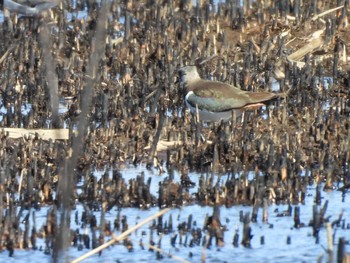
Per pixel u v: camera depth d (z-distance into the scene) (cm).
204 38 2153
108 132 1661
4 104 1853
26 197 1368
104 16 782
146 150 1600
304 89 1852
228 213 1345
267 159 1478
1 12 2389
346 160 1505
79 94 1761
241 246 1234
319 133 1631
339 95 1836
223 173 1507
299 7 2234
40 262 1181
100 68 1934
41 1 1134
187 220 1305
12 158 1492
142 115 1742
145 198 1377
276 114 1728
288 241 1245
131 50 2084
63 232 783
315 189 1441
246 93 1662
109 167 1531
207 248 1224
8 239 1223
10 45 2088
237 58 2048
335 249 1216
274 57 2006
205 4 2289
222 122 1652
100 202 1377
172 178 1412
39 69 1978
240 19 2197
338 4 2242
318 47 2069
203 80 1711
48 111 1764
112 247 1225
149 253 1209
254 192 1378
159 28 2189
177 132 1655
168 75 1880
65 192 772
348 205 1370
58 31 2161
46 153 1535
